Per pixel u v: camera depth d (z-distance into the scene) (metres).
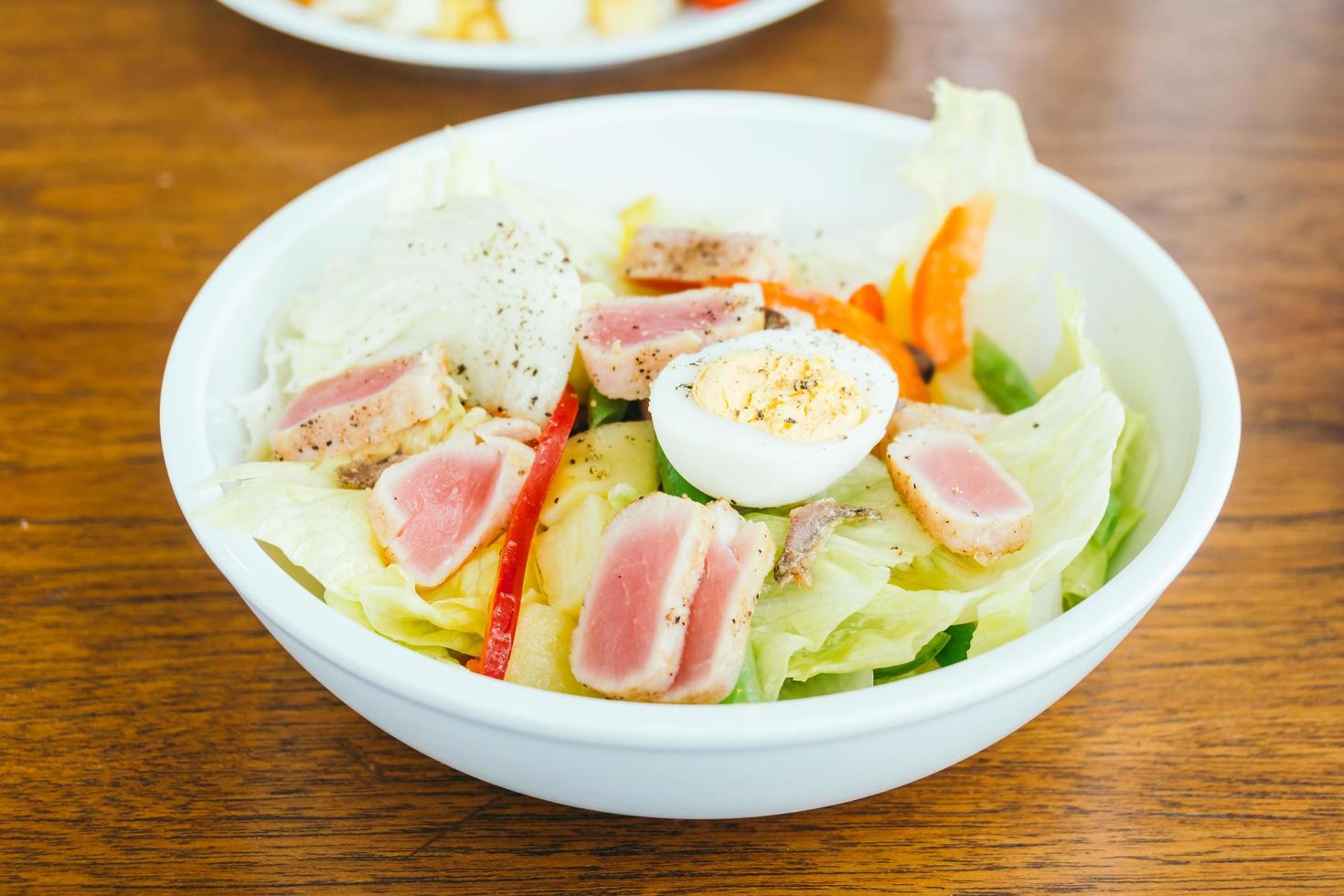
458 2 0.57
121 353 0.47
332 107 0.57
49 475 0.43
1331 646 0.39
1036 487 0.37
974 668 0.31
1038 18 0.63
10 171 0.54
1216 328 0.39
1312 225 0.52
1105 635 0.32
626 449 0.38
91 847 0.34
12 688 0.38
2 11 0.64
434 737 0.32
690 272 0.42
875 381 0.37
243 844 0.34
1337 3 0.65
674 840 0.34
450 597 0.36
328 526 0.36
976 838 0.34
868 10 0.63
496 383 0.39
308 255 0.42
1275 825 0.35
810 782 0.32
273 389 0.40
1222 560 0.41
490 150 0.45
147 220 0.52
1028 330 0.43
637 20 0.57
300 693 0.38
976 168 0.43
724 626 0.33
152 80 0.59
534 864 0.34
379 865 0.34
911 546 0.36
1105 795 0.35
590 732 0.30
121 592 0.40
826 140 0.46
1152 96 0.58
